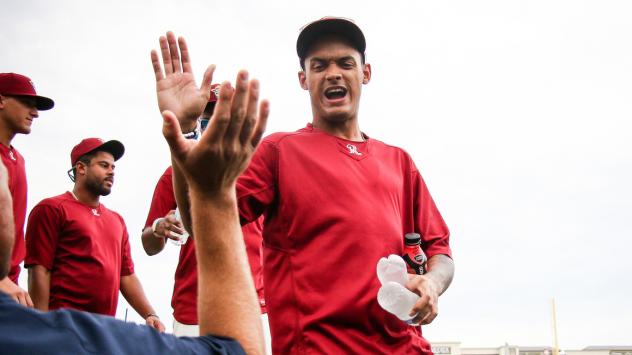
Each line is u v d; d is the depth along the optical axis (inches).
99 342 40.1
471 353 2102.6
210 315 48.1
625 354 2124.8
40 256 181.6
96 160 195.6
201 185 49.4
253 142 49.5
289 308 105.1
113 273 194.9
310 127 119.3
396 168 121.6
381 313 103.5
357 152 115.2
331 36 119.0
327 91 117.9
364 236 105.7
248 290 49.6
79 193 194.7
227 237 50.0
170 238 159.6
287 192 107.8
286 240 107.7
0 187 41.5
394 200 115.1
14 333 38.3
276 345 106.3
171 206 180.5
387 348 105.0
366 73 126.6
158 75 72.6
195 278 169.9
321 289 103.6
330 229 105.7
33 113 176.7
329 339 101.8
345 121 119.1
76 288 184.5
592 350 2144.4
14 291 136.7
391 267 101.3
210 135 46.8
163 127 47.6
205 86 72.7
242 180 105.3
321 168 109.5
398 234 111.0
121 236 207.0
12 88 171.0
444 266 120.2
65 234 186.1
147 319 210.4
